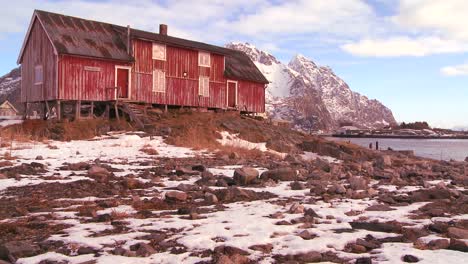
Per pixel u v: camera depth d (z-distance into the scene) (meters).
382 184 14.52
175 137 29.41
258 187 13.44
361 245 6.84
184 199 10.99
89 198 11.31
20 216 9.28
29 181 13.70
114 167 17.92
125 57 35.47
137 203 10.64
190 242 7.05
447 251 6.48
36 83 34.94
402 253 6.36
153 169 17.50
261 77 47.88
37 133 28.91
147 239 7.37
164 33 43.50
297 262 6.14
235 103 44.94
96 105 36.12
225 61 46.78
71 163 18.06
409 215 9.20
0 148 22.83
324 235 7.52
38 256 6.44
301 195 11.98
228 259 5.92
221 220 8.69
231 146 28.70
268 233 7.59
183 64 40.03
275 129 38.00
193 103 40.81
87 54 33.06
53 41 32.34
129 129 32.00
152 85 37.56
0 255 6.54
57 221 8.79
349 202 10.80
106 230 8.04
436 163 28.20
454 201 10.83
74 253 6.68
